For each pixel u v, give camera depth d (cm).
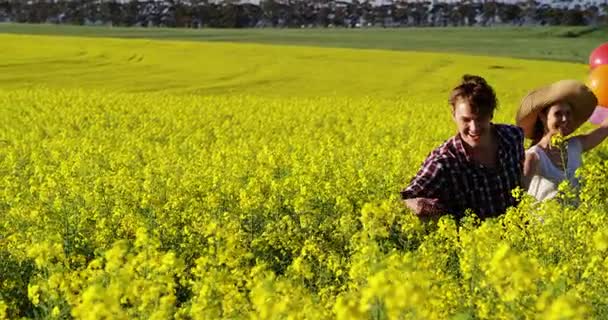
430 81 3884
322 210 904
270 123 2256
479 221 683
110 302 409
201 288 503
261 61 4488
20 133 2005
